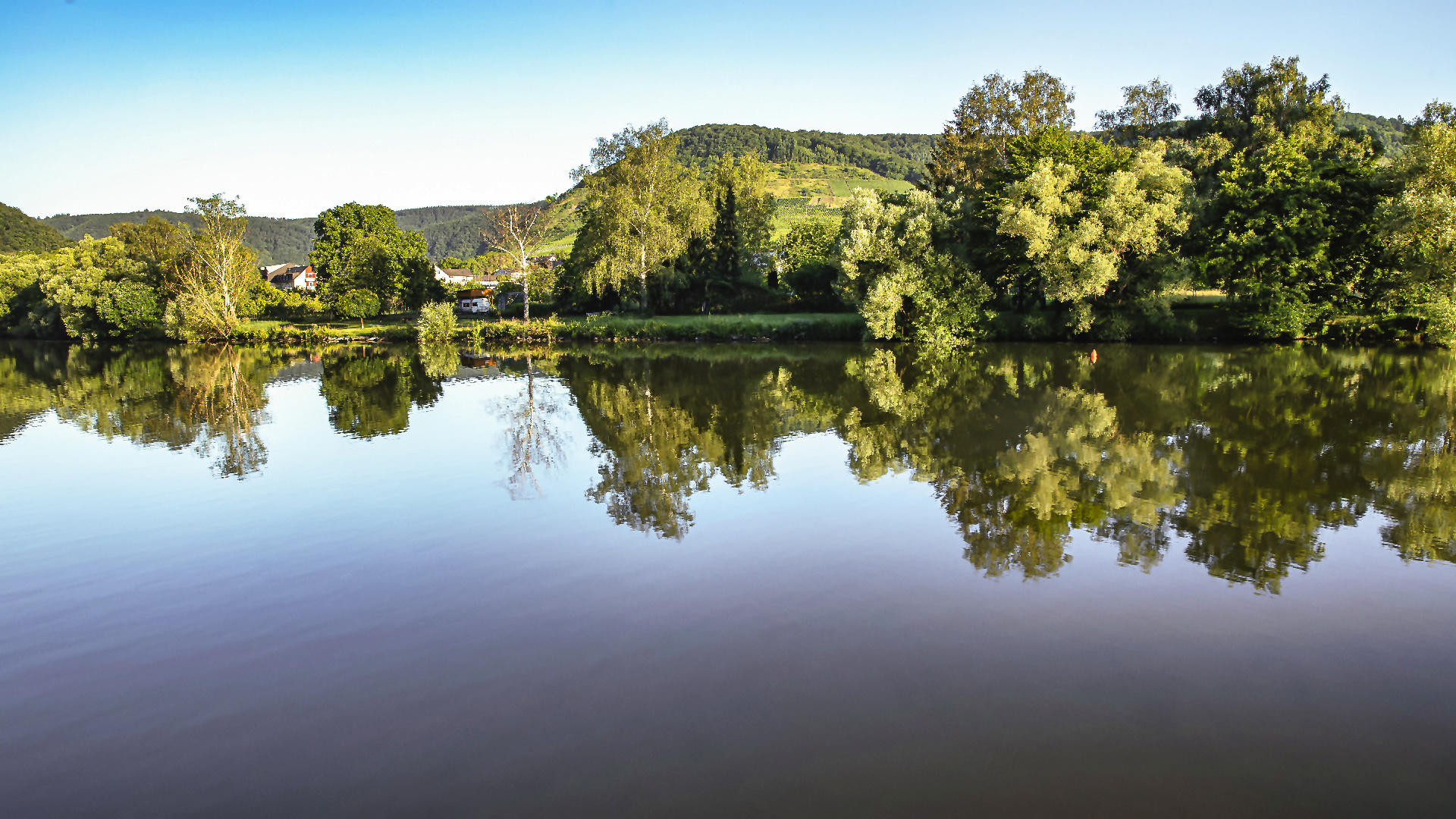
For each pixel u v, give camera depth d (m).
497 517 15.09
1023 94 65.19
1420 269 35.50
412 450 21.61
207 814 6.75
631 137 61.66
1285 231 40.50
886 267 48.75
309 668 9.27
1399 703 8.07
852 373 36.41
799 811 6.49
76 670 9.41
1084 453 19.36
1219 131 59.62
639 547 13.18
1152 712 7.93
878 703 8.13
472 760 7.35
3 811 6.83
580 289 71.75
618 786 6.89
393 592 11.52
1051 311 50.88
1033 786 6.78
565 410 28.00
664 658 9.22
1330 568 11.77
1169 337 44.88
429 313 63.78
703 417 25.86
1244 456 18.83
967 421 23.97
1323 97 56.22
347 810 6.71
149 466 20.45
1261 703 8.09
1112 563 12.05
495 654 9.46
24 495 17.55
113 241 84.25
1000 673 8.73
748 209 88.38
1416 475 16.91
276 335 68.00
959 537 13.37
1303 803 6.54
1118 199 42.41
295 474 19.09
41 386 39.47
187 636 10.27
